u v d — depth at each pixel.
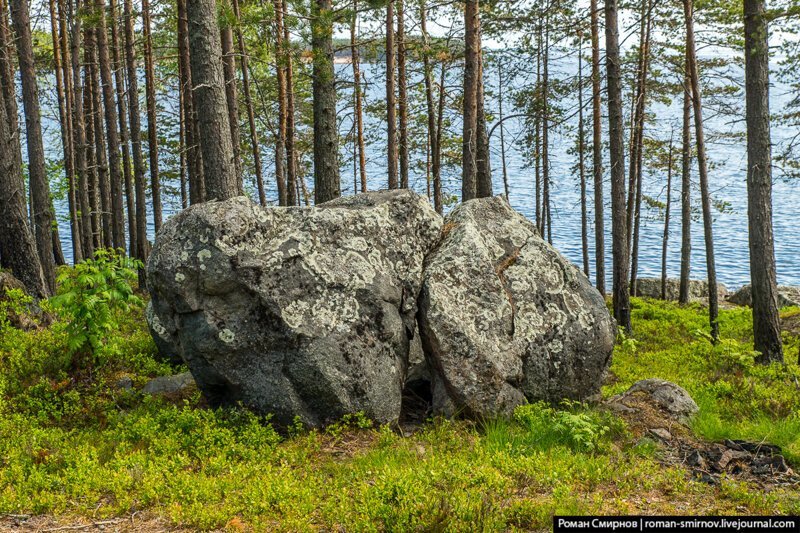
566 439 8.15
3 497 6.07
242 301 8.28
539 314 9.73
